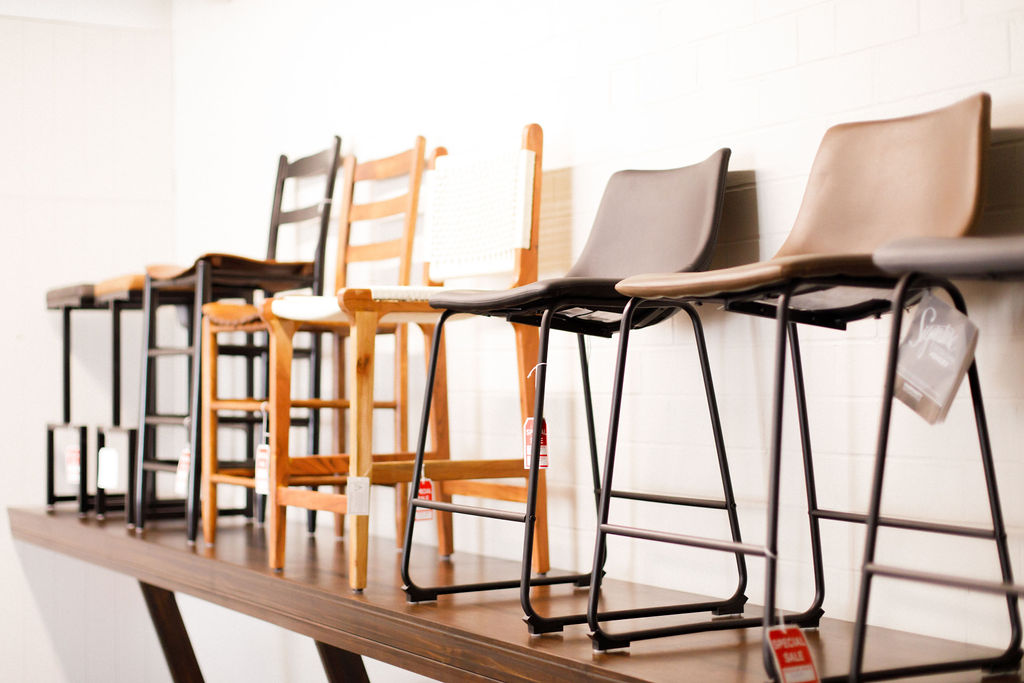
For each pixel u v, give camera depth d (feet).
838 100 7.16
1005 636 6.18
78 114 16.34
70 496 14.34
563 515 9.25
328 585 8.07
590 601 5.75
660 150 8.48
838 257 4.70
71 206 16.25
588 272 7.93
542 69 9.70
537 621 6.21
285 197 14.05
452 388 10.79
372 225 12.28
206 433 10.37
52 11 16.22
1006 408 6.22
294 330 9.00
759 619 6.48
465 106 10.70
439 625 6.61
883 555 6.83
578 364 9.16
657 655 5.70
